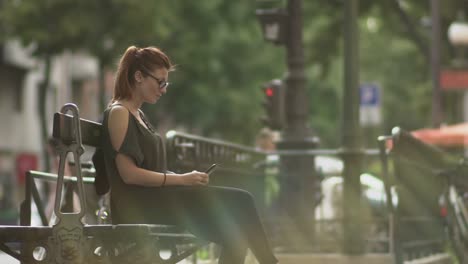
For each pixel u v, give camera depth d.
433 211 14.99
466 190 14.22
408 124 89.44
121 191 9.23
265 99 21.08
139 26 48.81
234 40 61.09
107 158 9.27
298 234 18.19
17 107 71.00
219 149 15.43
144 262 8.70
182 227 9.32
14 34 48.81
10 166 69.19
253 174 17.75
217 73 60.62
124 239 8.69
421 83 49.66
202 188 9.12
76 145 8.72
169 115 64.38
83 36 49.06
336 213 18.91
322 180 18.56
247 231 9.09
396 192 13.70
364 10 42.09
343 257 17.45
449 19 42.94
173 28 54.91
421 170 14.49
